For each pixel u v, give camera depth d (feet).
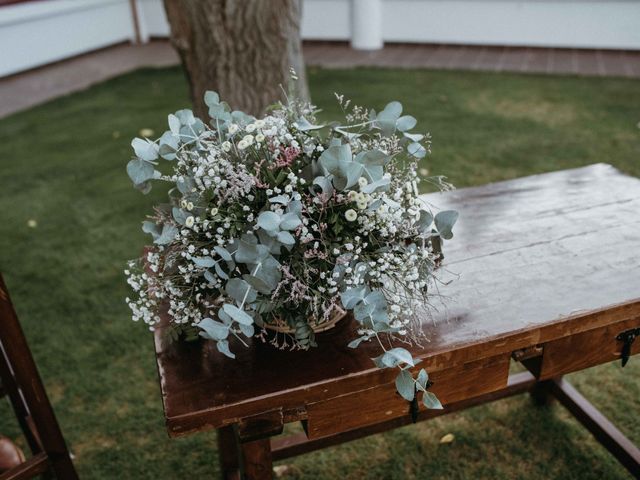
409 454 6.69
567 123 15.88
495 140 14.87
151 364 8.11
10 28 24.47
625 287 4.65
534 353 4.50
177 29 9.38
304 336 3.91
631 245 5.22
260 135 3.83
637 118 15.96
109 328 8.80
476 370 4.40
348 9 26.73
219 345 3.55
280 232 3.53
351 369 3.99
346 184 3.65
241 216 3.81
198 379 3.99
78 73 25.11
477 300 4.61
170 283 4.01
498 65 22.43
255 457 4.34
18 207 12.89
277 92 9.55
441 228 4.24
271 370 4.03
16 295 9.64
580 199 6.13
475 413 7.21
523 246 5.32
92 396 7.61
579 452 6.61
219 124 4.19
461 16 25.48
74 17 27.30
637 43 23.16
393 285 4.20
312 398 3.93
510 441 6.79
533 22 24.49
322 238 3.83
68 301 9.43
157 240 3.99
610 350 4.75
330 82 20.72
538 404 7.27
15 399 6.12
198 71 9.58
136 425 7.18
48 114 19.53
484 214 5.93
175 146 3.91
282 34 9.23
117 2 29.43
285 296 3.88
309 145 4.08
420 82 20.33
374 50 26.07
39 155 15.93
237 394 3.83
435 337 4.22
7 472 5.21
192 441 6.97
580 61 22.54
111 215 12.23
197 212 3.89
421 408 4.39
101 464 6.67
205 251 3.69
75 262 10.52
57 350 8.40
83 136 17.16
